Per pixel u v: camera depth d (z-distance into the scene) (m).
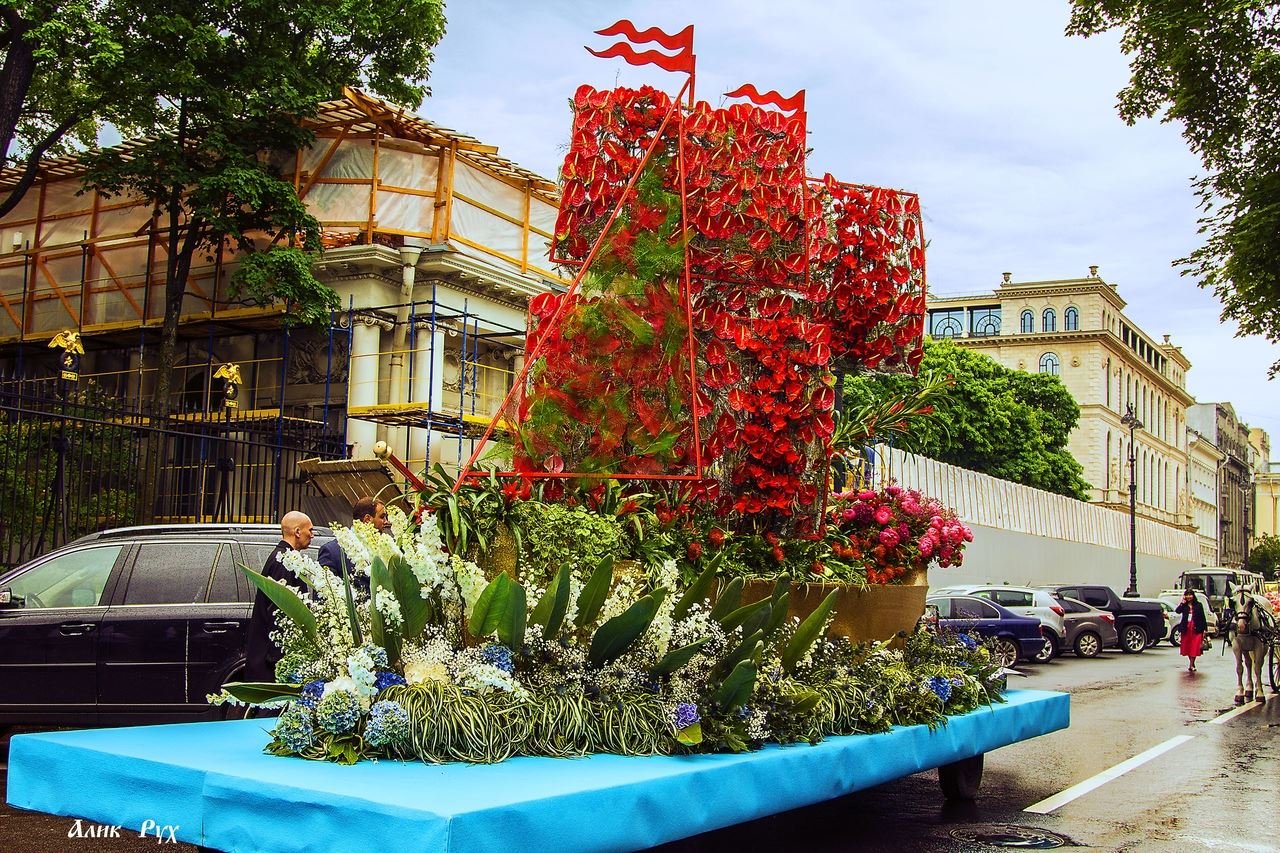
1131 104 16.42
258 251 19.77
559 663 4.59
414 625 4.46
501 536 5.04
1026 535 30.09
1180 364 119.56
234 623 8.78
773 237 6.42
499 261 21.64
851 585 6.52
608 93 6.18
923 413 8.00
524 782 3.65
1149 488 100.12
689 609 5.06
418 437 20.55
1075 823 7.00
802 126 6.62
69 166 22.17
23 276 23.22
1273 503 179.12
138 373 22.78
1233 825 7.02
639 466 5.69
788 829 6.64
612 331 5.70
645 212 5.92
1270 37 14.91
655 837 3.87
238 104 18.95
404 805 3.18
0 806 7.22
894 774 5.64
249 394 21.55
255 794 3.56
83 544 9.23
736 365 6.27
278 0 19.23
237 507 18.70
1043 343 88.12
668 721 4.48
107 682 8.72
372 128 20.06
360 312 19.72
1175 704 15.32
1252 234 15.22
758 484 6.29
